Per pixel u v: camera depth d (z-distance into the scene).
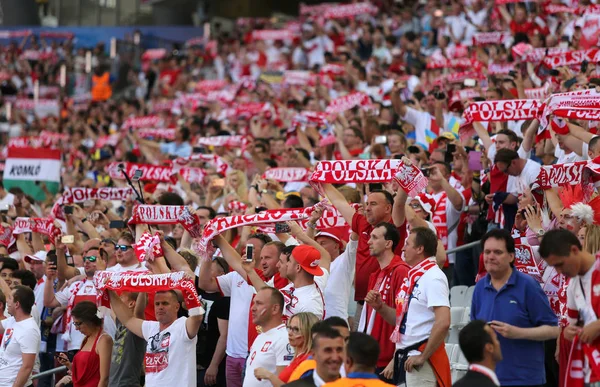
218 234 31.77
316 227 35.50
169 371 30.84
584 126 38.53
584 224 26.98
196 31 118.31
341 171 31.59
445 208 38.59
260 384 28.05
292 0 124.38
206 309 35.66
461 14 73.12
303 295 29.67
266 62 93.50
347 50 72.94
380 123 50.19
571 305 24.41
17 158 55.59
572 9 59.66
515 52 49.91
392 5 86.81
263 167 49.19
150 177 49.44
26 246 42.66
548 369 29.25
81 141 81.50
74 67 108.62
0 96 105.00
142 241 31.73
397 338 27.03
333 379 22.70
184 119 75.12
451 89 54.38
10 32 118.50
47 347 40.88
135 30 113.25
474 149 44.19
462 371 33.34
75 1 125.12
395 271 28.44
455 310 36.03
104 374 33.84
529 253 29.69
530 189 30.95
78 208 42.09
